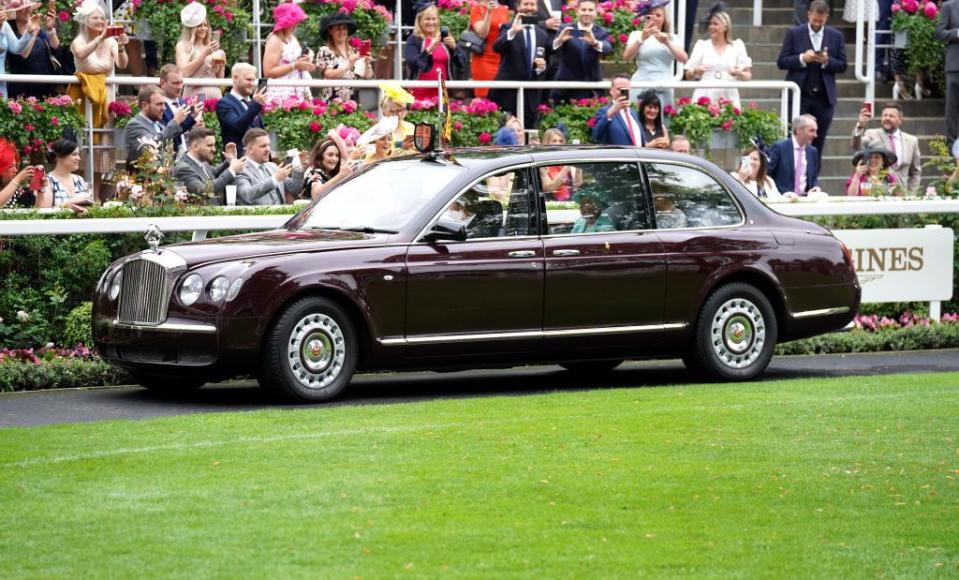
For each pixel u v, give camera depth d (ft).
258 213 115.85
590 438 74.95
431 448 72.18
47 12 143.23
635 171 101.81
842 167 178.50
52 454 71.77
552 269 97.71
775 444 73.77
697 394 91.91
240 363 90.84
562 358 99.04
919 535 57.93
